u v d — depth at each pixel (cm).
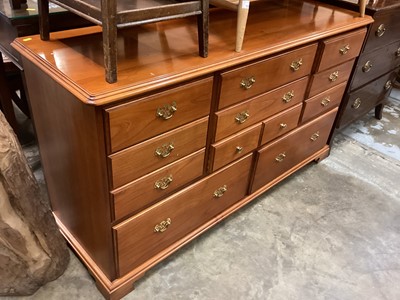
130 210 110
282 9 166
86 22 128
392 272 147
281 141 163
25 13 115
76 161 107
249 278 139
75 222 131
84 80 89
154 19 89
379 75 209
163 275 138
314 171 201
